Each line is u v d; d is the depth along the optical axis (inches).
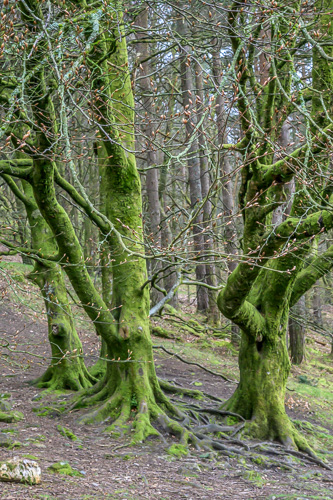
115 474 254.2
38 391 426.3
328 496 257.8
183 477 267.6
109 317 352.5
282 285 378.3
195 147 773.9
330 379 723.4
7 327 598.5
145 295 374.3
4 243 336.2
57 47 206.8
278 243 326.0
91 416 340.8
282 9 291.6
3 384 443.5
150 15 669.9
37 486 208.4
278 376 392.2
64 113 193.5
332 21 319.6
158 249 229.6
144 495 224.2
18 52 213.5
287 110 343.6
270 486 274.4
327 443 430.0
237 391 401.4
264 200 329.7
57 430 319.6
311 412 529.3
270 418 382.3
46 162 292.8
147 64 690.2
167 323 757.3
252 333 382.3
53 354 445.7
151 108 621.6
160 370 579.8
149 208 773.9
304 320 510.0
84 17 238.5
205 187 831.7
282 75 344.5
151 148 201.2
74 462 261.7
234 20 257.9
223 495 243.6
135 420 333.7
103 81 292.2
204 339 731.4
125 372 358.6
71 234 332.2
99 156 391.5
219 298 361.1
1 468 209.0
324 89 327.3
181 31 532.4
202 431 356.5
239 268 336.2
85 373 456.8
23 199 452.4
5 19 173.9
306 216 326.0
